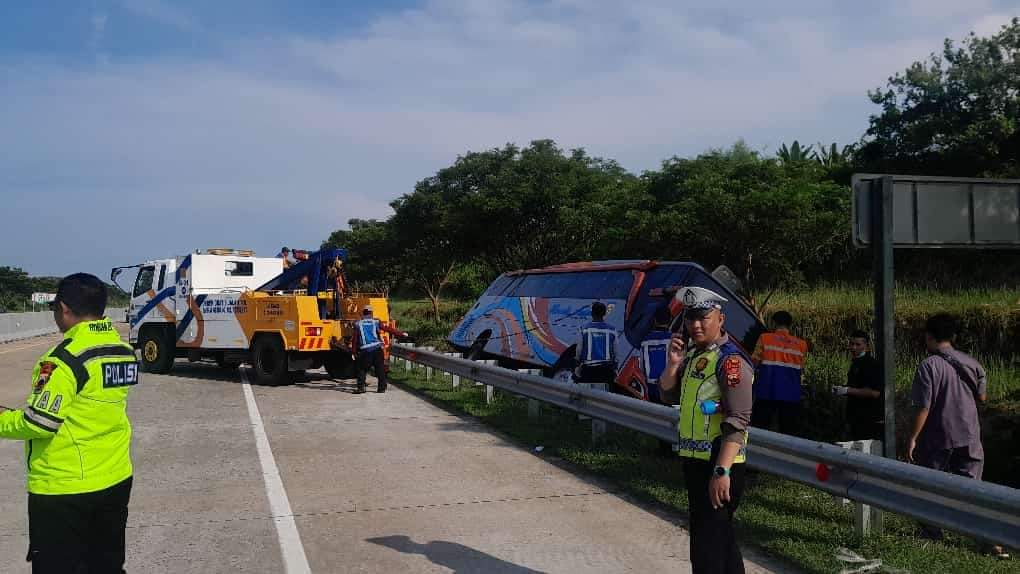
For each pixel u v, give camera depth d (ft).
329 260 52.60
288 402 42.55
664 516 20.89
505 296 52.44
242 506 21.81
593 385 31.40
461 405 40.11
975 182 22.40
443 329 84.12
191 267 54.90
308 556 17.71
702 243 50.34
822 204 51.85
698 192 50.01
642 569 16.92
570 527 19.90
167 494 23.07
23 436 11.47
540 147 76.48
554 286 47.09
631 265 40.50
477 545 18.49
